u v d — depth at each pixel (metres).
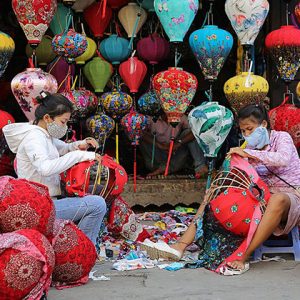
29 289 4.10
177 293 4.73
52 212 4.52
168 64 9.95
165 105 7.11
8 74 9.59
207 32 6.97
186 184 8.48
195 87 7.11
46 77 6.76
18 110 9.31
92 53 7.92
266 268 5.45
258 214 5.27
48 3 6.77
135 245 6.14
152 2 7.84
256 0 6.88
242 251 5.31
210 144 6.98
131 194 8.38
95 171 5.92
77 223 5.41
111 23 8.48
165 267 5.48
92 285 4.98
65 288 4.88
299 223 5.66
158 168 9.19
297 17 7.49
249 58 7.97
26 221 4.36
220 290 4.80
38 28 6.87
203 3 9.38
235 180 5.43
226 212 5.29
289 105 7.45
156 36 8.05
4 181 4.44
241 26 7.01
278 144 5.70
